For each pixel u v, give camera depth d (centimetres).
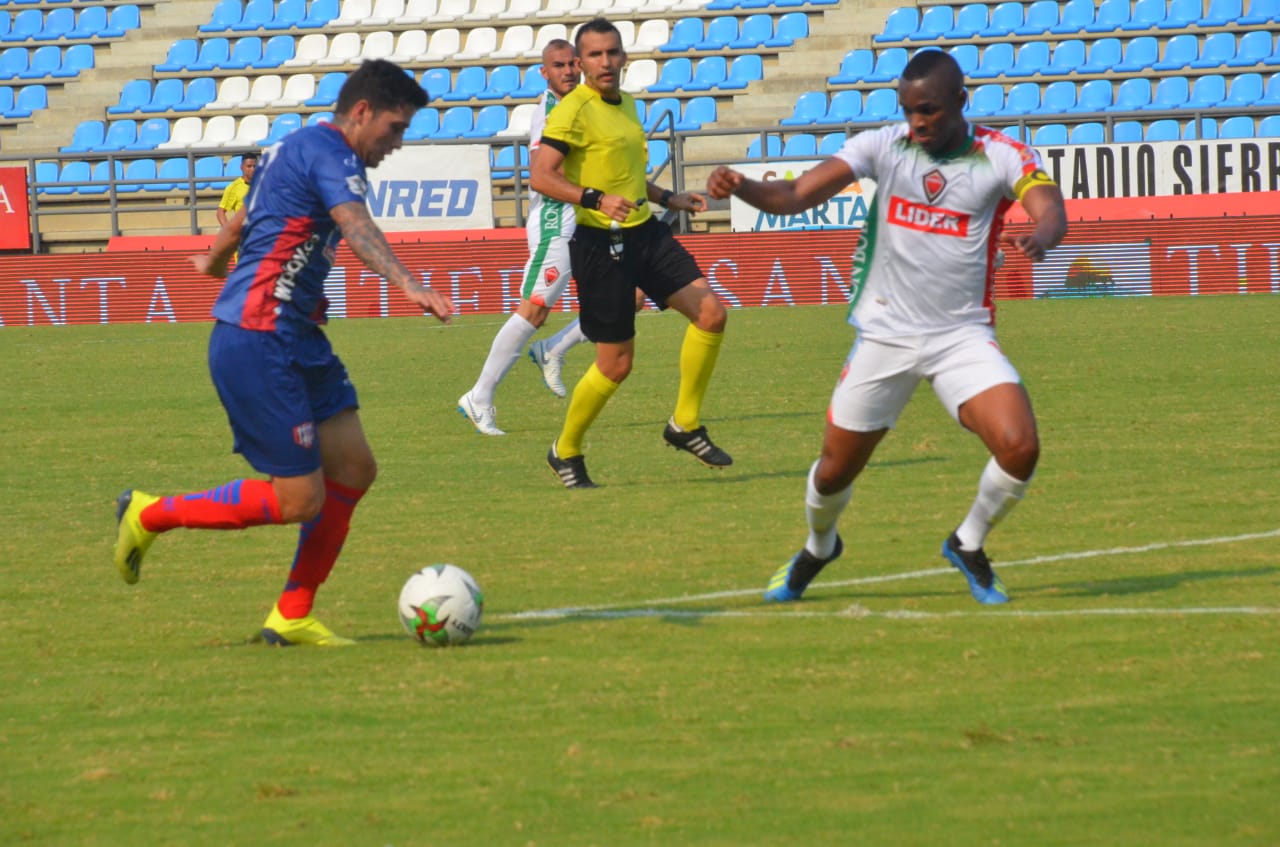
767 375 3322
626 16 6938
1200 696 1005
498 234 5309
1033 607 1287
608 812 822
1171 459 2094
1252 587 1337
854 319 1308
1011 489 1259
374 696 1072
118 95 7044
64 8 7412
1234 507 1739
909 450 2291
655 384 3256
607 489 2042
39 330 5125
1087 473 2000
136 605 1420
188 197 6469
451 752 937
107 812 845
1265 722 945
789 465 2205
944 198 1258
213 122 6825
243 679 1134
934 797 830
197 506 1239
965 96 1252
